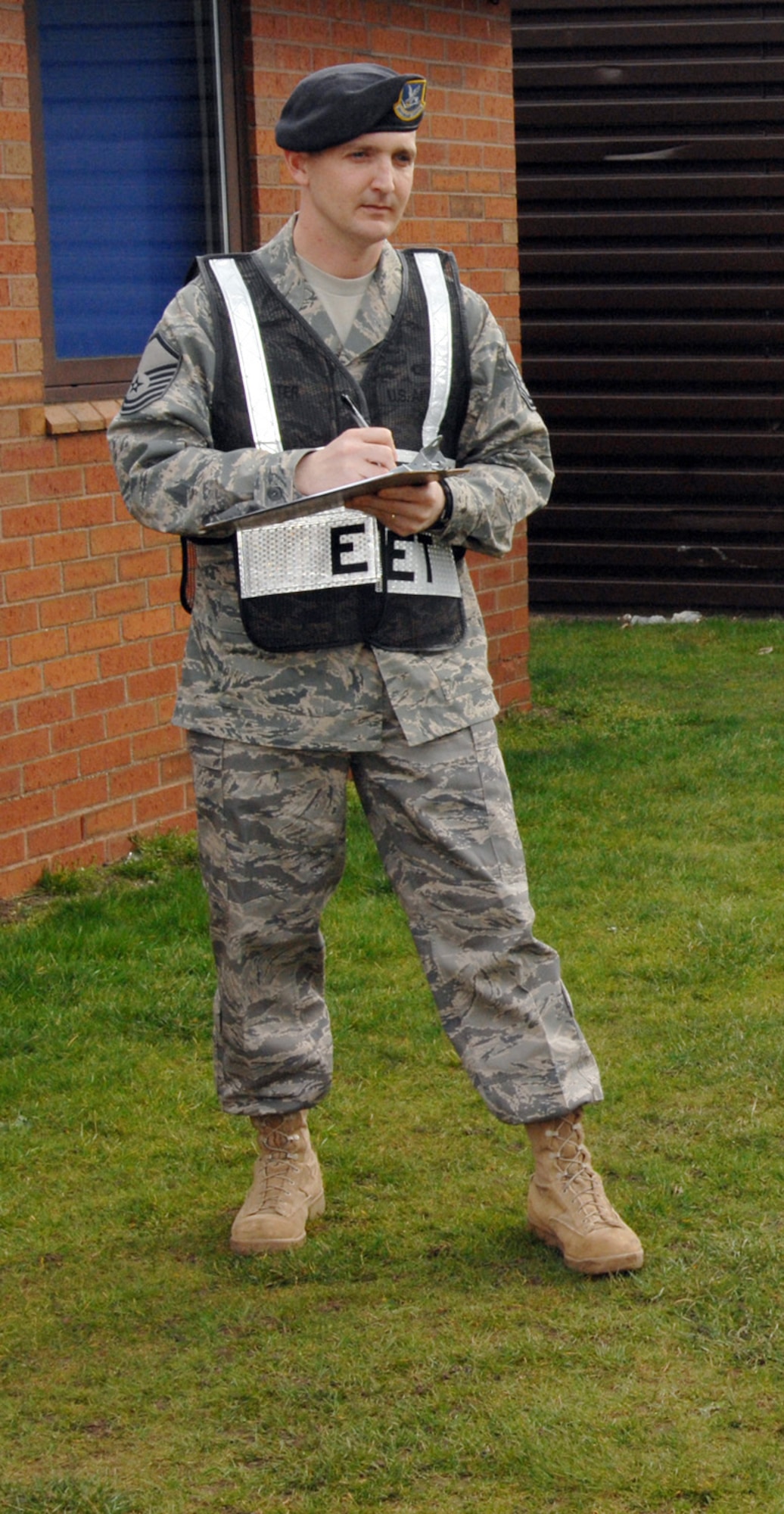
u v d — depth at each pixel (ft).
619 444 36.45
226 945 10.99
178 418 9.95
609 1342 10.20
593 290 35.91
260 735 10.38
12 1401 9.96
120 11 20.52
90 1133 13.48
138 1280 11.24
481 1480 9.03
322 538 10.17
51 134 19.86
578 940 17.29
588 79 35.27
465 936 10.73
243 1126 13.57
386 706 10.39
